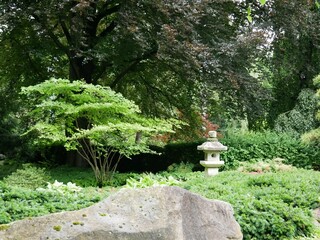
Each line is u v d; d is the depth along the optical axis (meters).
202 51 10.23
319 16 13.16
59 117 9.37
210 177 8.16
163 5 9.96
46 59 13.06
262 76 12.54
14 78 13.70
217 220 3.88
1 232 3.05
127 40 10.37
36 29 10.16
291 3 11.70
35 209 4.64
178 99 13.20
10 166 12.98
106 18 13.06
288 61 13.68
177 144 13.06
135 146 9.71
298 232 4.88
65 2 9.62
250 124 14.60
